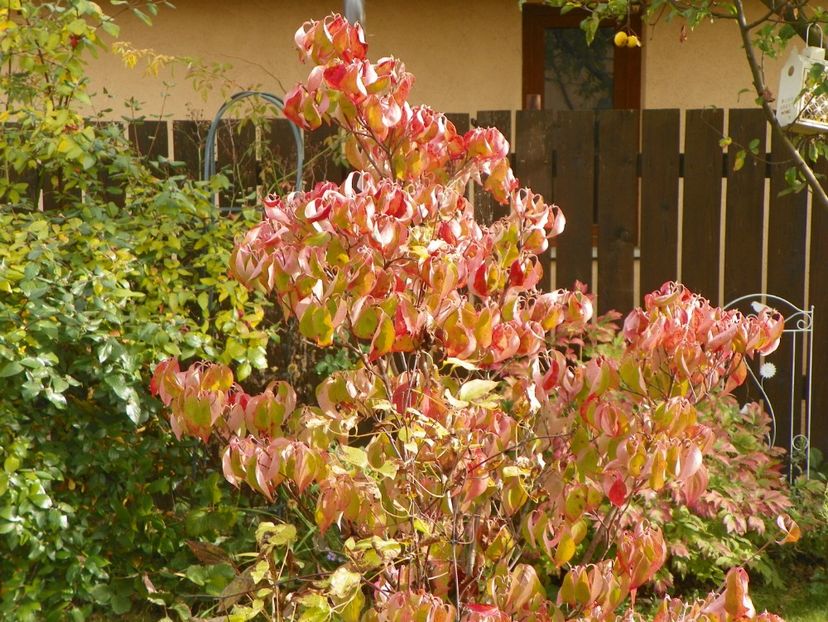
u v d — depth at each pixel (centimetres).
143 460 407
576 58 737
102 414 405
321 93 250
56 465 391
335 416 247
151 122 500
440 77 730
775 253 502
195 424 251
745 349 258
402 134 265
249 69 734
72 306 379
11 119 526
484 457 249
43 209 498
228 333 437
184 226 462
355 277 229
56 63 445
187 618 271
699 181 498
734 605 217
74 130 440
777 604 426
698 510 416
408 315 230
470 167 299
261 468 234
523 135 502
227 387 256
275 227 253
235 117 550
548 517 255
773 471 457
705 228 501
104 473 405
